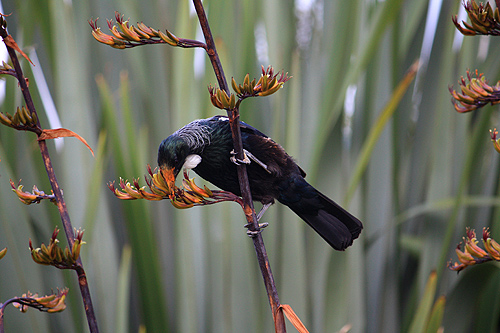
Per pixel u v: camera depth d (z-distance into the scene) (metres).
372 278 10.34
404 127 11.18
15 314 8.21
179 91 8.75
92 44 11.24
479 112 10.85
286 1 11.68
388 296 10.29
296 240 8.74
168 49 11.07
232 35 10.28
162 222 9.97
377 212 10.53
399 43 10.66
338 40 10.34
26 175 9.74
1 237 8.20
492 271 8.09
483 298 9.42
